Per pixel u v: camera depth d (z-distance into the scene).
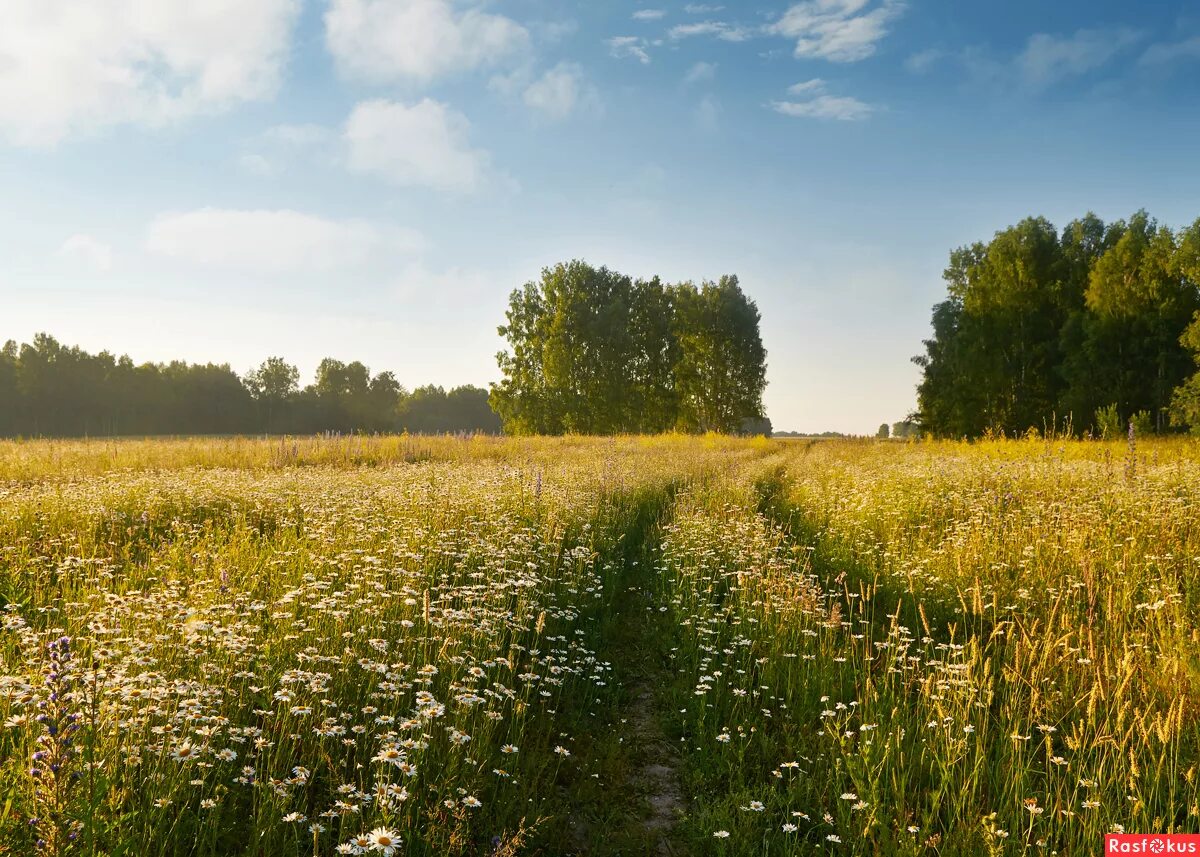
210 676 3.98
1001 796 3.76
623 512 12.34
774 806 3.99
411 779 3.52
